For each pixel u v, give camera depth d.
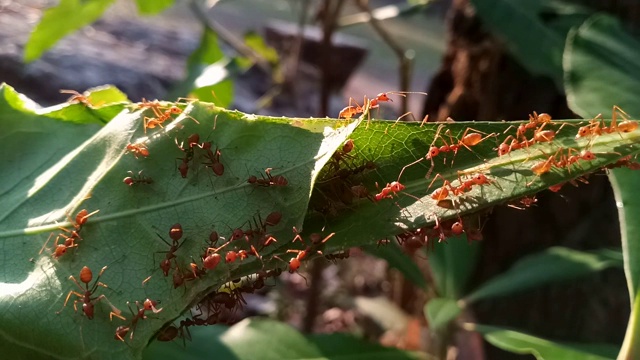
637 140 0.08
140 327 0.08
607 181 0.17
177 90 0.20
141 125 0.09
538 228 0.19
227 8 0.51
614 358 0.12
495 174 0.08
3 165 0.09
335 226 0.08
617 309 0.17
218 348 0.13
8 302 0.08
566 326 0.18
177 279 0.08
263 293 0.29
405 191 0.08
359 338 0.14
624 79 0.11
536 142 0.08
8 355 0.08
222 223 0.08
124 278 0.08
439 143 0.08
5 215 0.09
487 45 0.19
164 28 0.46
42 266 0.08
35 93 0.31
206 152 0.08
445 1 0.36
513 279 0.15
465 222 0.08
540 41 0.16
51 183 0.09
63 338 0.08
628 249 0.09
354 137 0.08
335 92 0.36
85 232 0.08
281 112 0.36
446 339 0.15
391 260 0.15
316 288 0.24
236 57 0.20
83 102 0.09
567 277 0.14
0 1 0.39
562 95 0.18
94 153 0.09
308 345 0.13
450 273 0.16
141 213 0.08
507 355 0.19
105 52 0.37
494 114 0.19
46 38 0.23
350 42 0.38
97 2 0.22
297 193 0.08
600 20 0.12
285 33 0.39
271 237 0.07
